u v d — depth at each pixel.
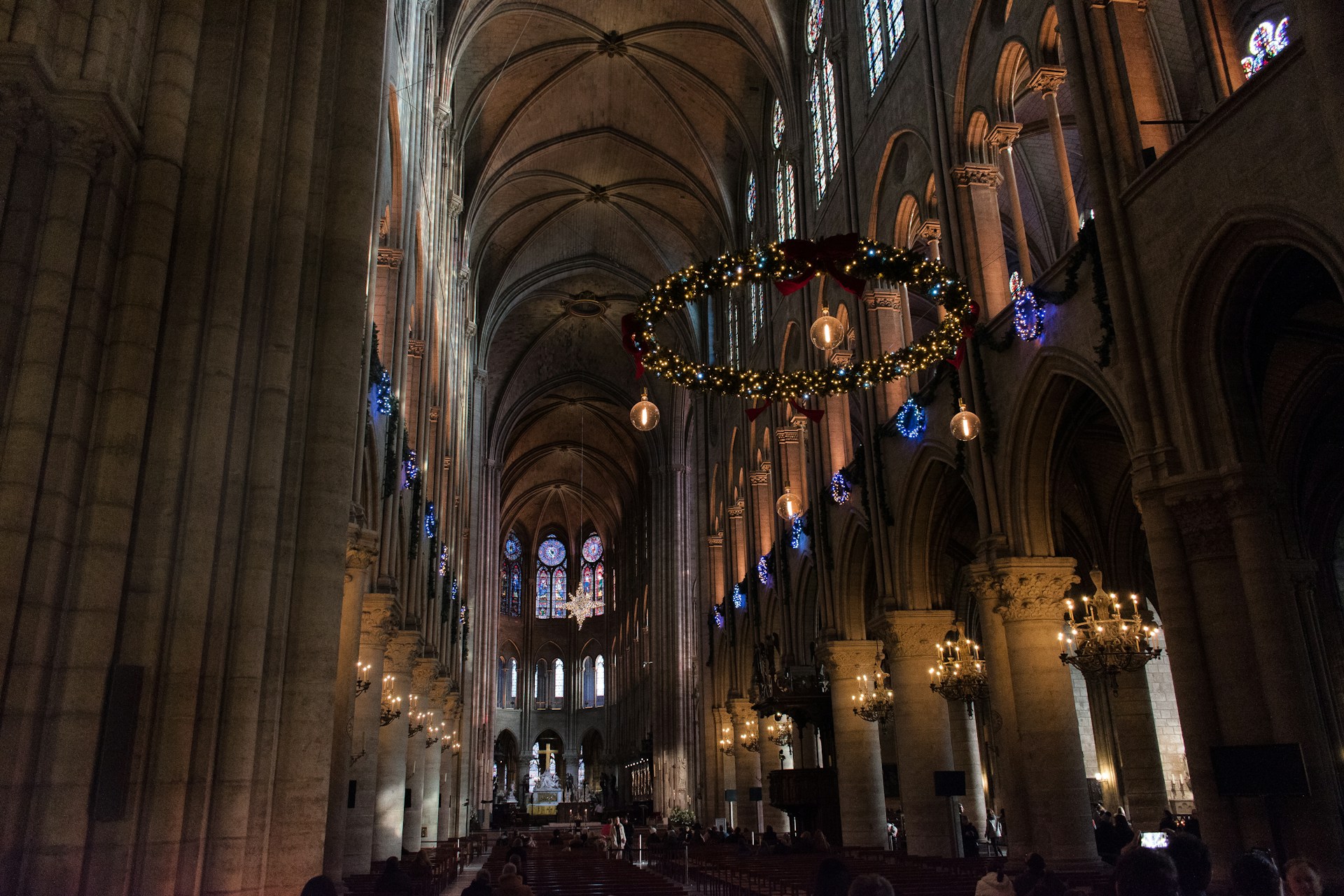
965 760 25.73
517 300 47.19
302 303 10.41
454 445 32.84
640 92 36.25
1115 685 15.61
